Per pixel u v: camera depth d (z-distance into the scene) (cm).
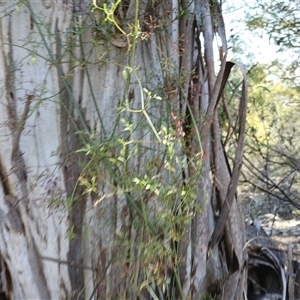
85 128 165
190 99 197
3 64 160
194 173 180
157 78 181
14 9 159
